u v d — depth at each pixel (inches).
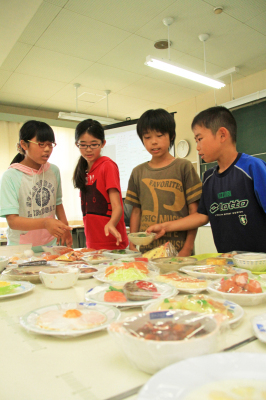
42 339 20.2
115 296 26.6
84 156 66.8
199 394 11.7
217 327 16.4
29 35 136.8
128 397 13.4
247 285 27.1
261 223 48.4
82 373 15.8
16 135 222.2
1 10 98.0
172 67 140.3
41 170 69.9
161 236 53.6
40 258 48.7
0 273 41.1
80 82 188.1
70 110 237.1
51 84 189.3
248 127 169.5
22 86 190.2
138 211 66.8
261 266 36.2
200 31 139.9
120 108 238.2
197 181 58.6
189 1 118.9
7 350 18.7
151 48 152.6
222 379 12.5
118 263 38.6
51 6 118.0
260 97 161.9
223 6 122.8
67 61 161.9
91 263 46.1
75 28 132.9
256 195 47.5
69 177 248.4
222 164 52.7
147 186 61.7
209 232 149.5
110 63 166.1
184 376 12.5
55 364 16.8
